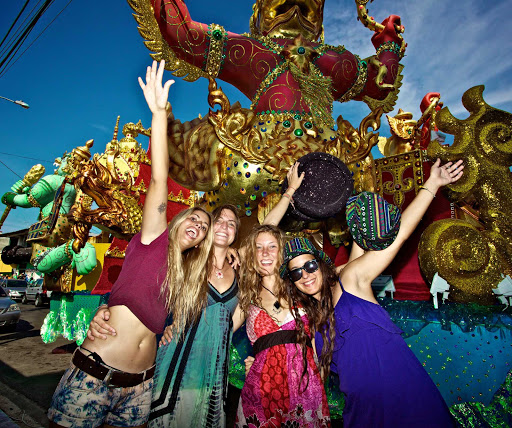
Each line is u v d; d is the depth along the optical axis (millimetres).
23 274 29406
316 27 4590
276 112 3898
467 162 3268
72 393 1630
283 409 1976
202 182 3727
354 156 3811
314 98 3887
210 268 2268
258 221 3791
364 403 1695
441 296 3045
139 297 1806
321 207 3008
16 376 5008
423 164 3795
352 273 2016
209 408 2076
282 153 3539
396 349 1794
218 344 2174
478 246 2967
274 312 2234
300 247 2156
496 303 2938
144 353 1845
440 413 1615
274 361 2076
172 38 3662
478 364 2793
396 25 4738
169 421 2006
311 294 2141
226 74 4188
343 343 1885
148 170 5621
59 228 7902
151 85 1976
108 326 1758
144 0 3439
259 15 4773
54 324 7477
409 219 2012
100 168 4691
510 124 3324
